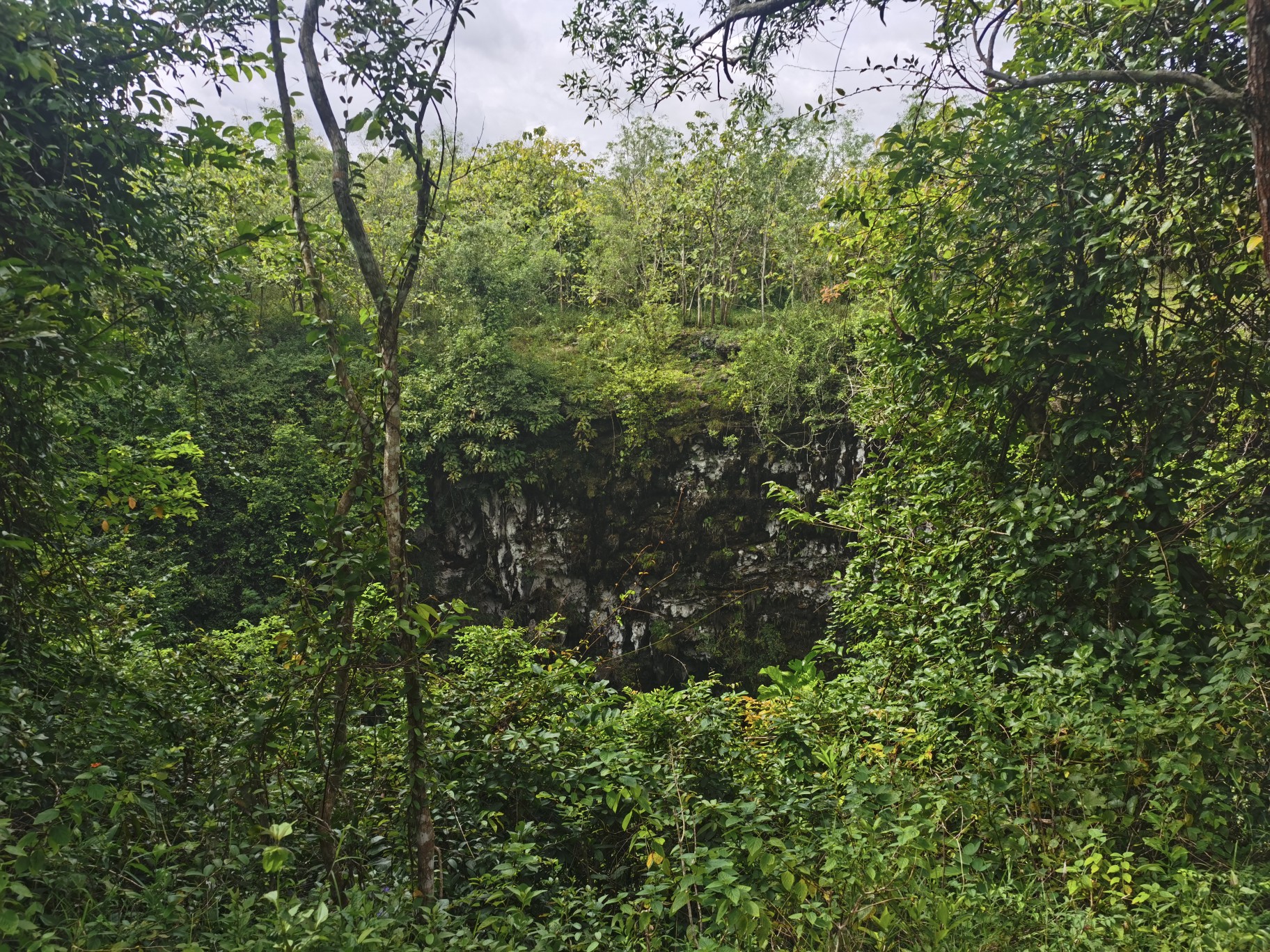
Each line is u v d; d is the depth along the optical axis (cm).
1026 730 377
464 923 323
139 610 592
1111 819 337
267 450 1984
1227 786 358
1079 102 521
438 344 2209
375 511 330
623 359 2177
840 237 646
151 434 571
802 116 545
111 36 411
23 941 214
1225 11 448
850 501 709
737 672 1917
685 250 2672
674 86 557
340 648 320
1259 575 465
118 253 454
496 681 481
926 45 496
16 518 421
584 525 2073
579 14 545
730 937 267
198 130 443
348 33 338
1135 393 523
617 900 300
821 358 1930
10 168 365
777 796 372
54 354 369
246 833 328
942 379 606
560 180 3017
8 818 230
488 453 1986
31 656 396
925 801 352
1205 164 478
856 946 261
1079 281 532
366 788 393
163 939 245
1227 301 501
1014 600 530
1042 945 273
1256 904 300
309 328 350
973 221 555
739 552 1983
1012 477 598
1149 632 432
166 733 392
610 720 469
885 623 617
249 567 1889
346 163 346
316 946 234
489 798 410
